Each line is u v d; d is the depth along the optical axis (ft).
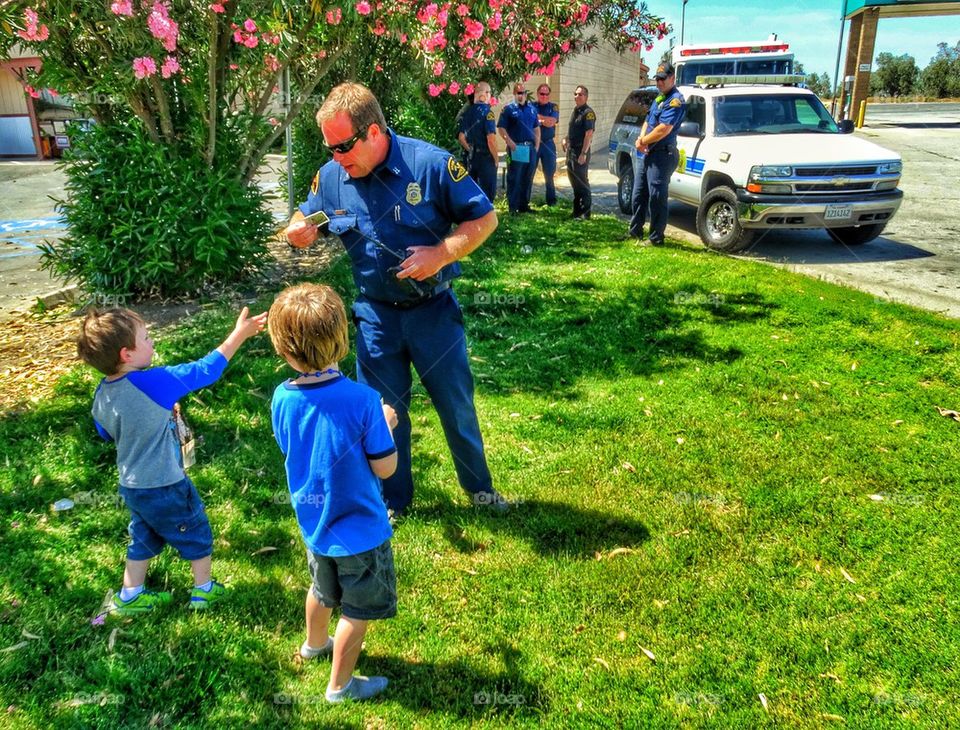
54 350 18.44
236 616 9.58
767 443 13.91
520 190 35.50
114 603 9.53
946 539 11.04
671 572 10.39
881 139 69.21
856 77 84.94
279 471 12.98
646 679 8.59
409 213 9.62
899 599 9.82
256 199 23.08
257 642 9.13
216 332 18.65
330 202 10.12
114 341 8.70
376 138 9.20
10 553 10.76
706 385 16.38
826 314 20.04
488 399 16.02
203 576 9.77
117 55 19.34
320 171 10.25
